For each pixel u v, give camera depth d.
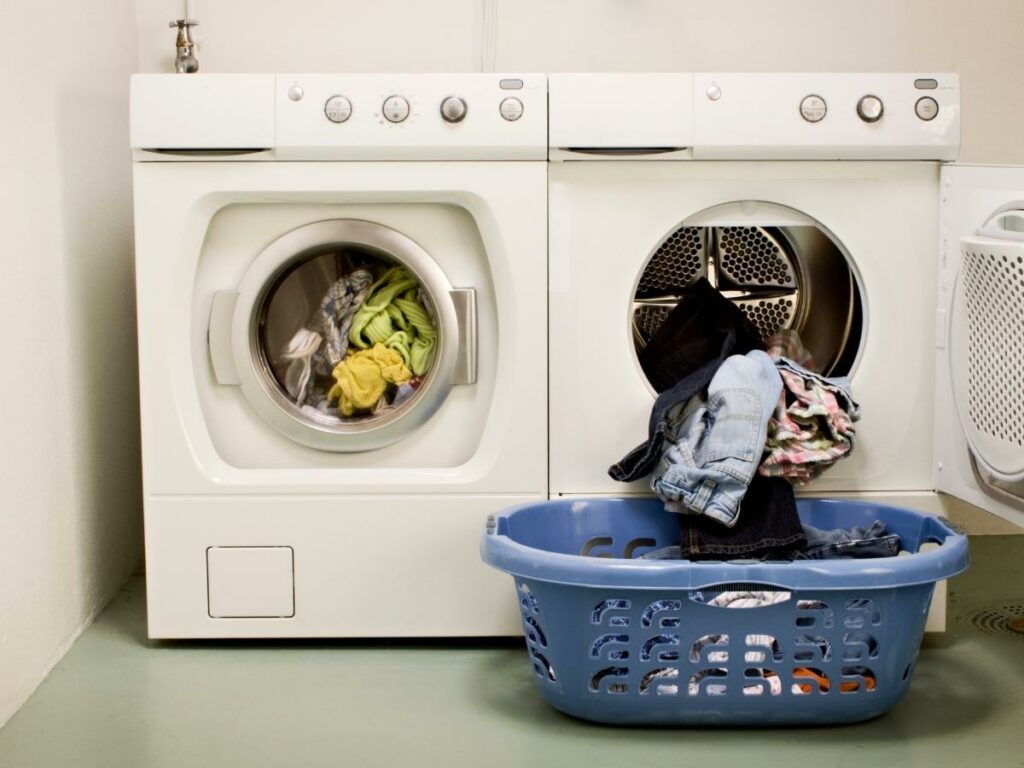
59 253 2.02
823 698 1.69
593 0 2.67
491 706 1.80
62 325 2.03
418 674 1.95
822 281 2.13
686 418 1.96
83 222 2.16
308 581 2.05
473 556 2.05
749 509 1.89
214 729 1.71
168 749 1.63
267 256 2.04
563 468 2.05
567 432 2.04
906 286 2.05
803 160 2.02
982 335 1.82
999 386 1.76
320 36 2.65
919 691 1.85
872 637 1.68
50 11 1.99
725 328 2.06
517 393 2.03
